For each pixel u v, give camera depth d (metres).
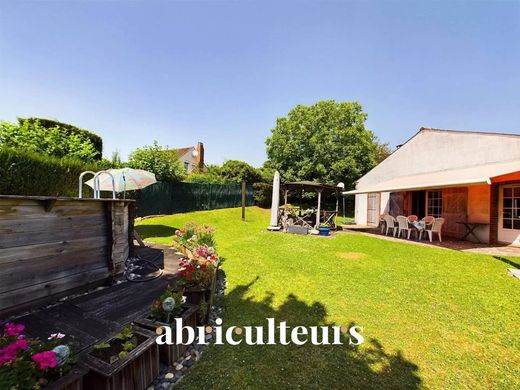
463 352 3.41
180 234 8.41
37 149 9.93
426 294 5.30
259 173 29.72
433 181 11.32
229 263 7.51
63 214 4.14
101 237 4.87
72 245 4.29
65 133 11.49
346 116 27.98
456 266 7.34
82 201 4.45
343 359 3.22
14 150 8.42
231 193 24.44
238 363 3.09
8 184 8.23
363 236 13.03
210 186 21.67
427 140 14.84
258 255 8.53
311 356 3.26
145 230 12.61
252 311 4.48
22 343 1.89
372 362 3.18
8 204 3.41
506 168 9.58
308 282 5.96
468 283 5.93
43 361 1.78
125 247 6.14
